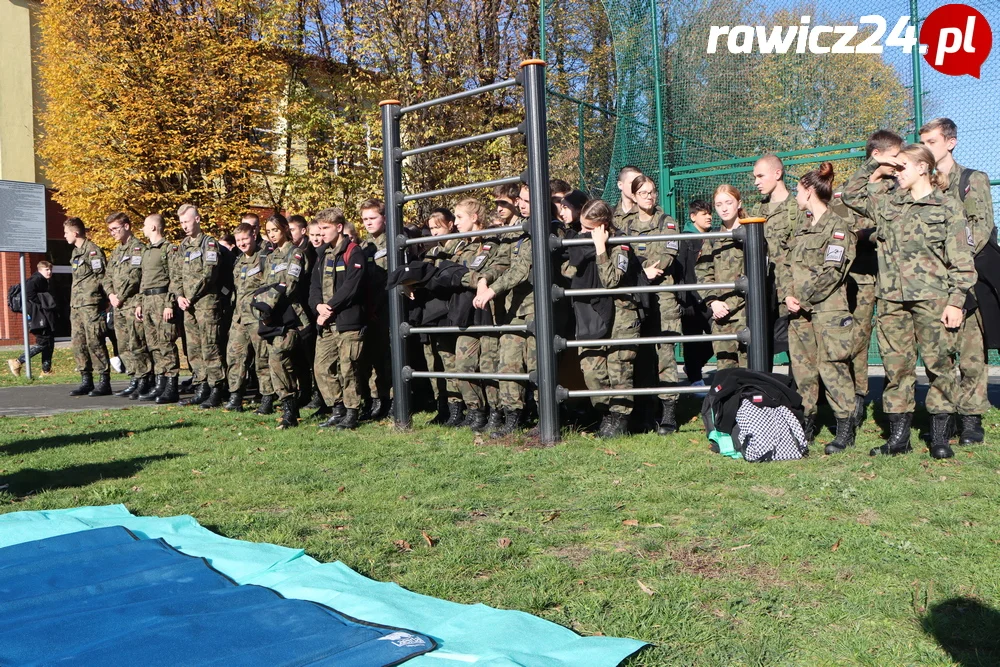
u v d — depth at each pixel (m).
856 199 5.42
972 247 4.86
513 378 5.97
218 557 3.43
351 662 2.34
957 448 5.27
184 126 18.28
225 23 18.88
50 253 23.03
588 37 11.34
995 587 2.90
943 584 2.96
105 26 17.88
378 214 7.40
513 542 3.61
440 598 2.99
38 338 13.96
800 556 3.31
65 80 17.89
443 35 17.75
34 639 2.58
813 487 4.38
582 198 6.26
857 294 6.13
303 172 20.06
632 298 5.98
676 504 4.15
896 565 3.17
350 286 6.72
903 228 5.05
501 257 6.15
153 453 5.96
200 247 8.54
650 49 10.16
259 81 18.70
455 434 6.43
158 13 18.42
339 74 19.83
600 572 3.21
